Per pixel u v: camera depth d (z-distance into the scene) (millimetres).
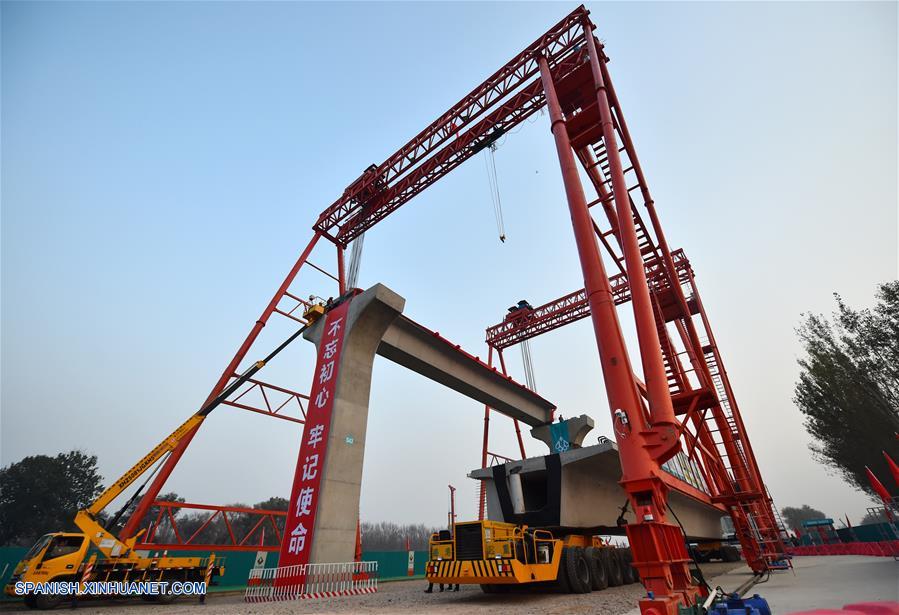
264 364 23922
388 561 31266
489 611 11062
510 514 17812
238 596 20219
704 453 18484
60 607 15398
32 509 46469
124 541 18328
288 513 19844
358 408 21719
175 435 20359
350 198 30078
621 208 11531
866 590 10422
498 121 24203
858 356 34344
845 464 38219
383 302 22516
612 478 20578
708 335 33000
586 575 14742
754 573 17062
